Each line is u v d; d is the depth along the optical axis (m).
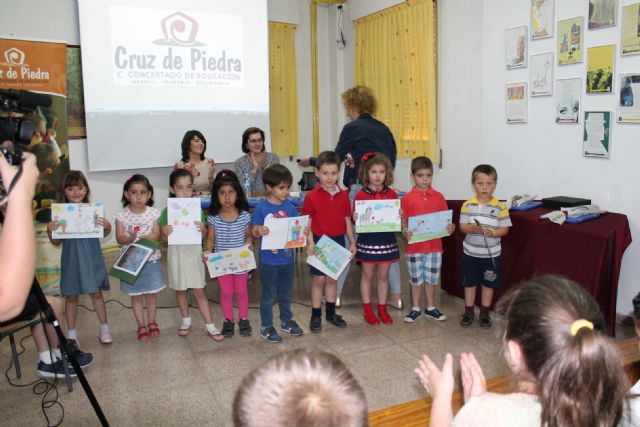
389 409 1.69
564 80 3.41
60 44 4.30
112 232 5.04
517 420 0.95
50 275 4.08
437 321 3.36
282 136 6.16
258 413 0.69
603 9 3.11
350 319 3.44
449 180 4.85
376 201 3.12
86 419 2.31
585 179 3.36
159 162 5.07
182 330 3.21
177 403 2.43
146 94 4.92
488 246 3.13
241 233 3.09
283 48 6.05
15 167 1.06
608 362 0.87
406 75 5.20
